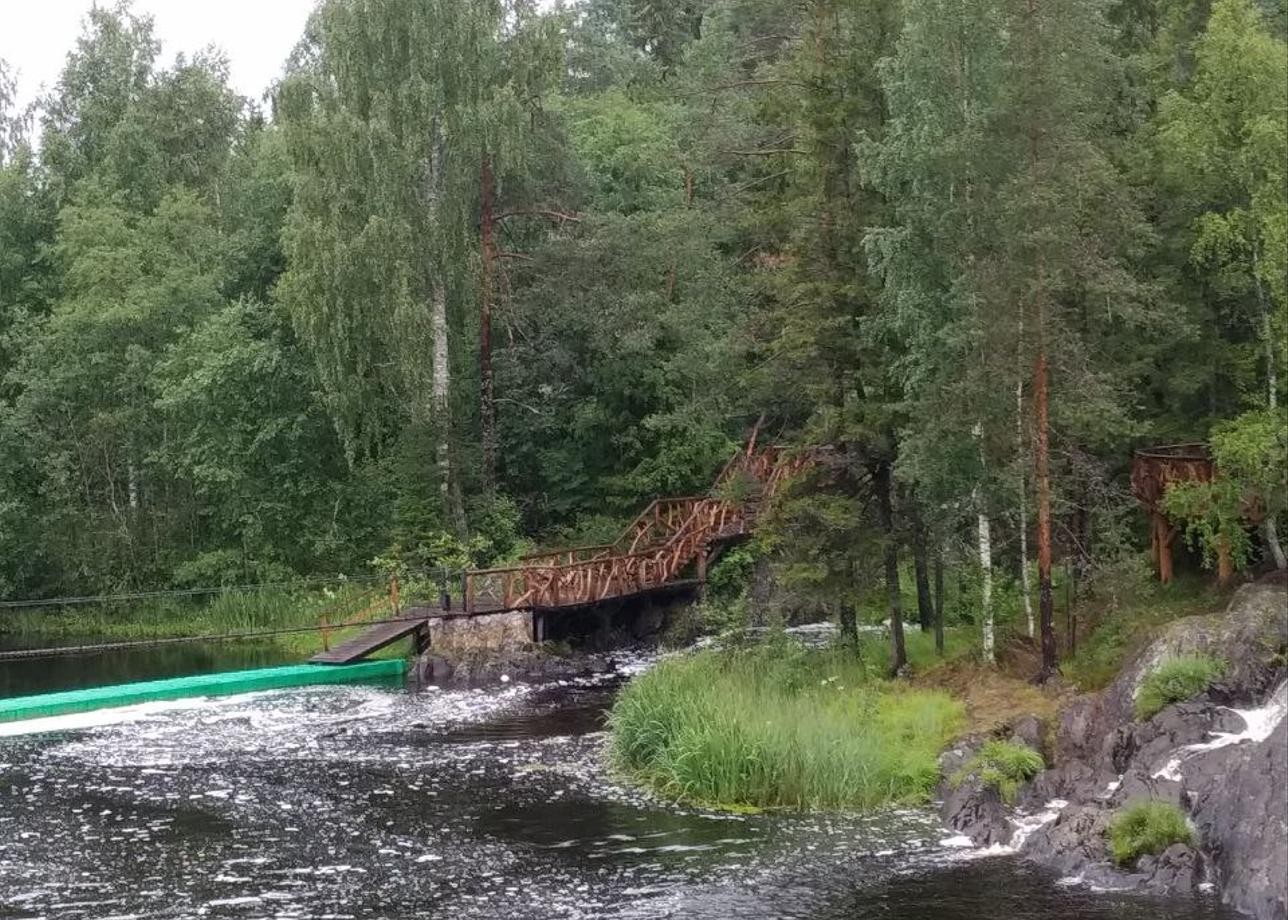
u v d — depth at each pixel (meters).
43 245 43.16
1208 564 20.56
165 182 46.16
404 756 20.75
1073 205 19.52
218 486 37.66
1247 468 18.92
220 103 48.81
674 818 16.80
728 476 33.78
